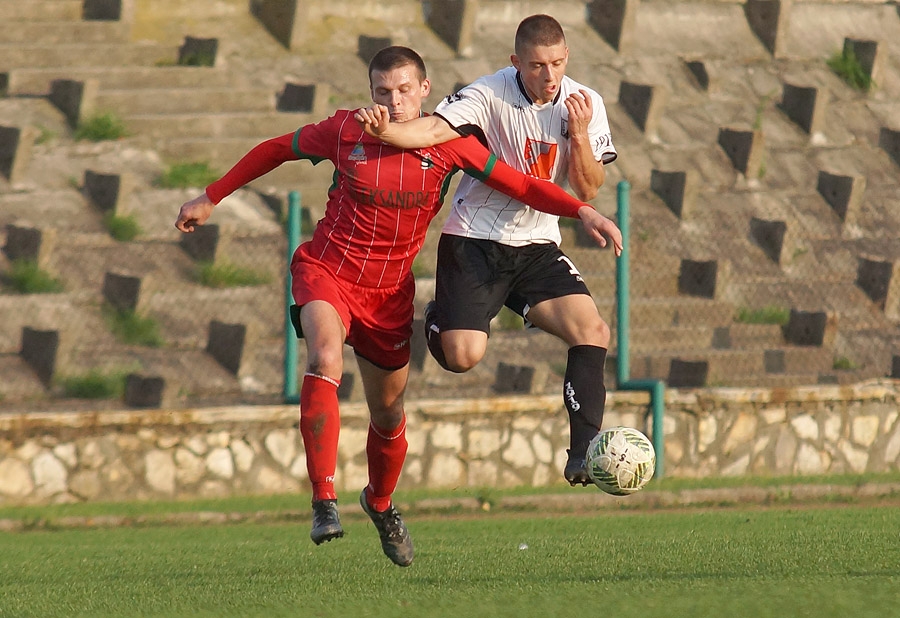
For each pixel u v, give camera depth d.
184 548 31.53
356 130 20.44
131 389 45.31
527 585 20.97
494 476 45.25
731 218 69.44
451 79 75.25
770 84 83.38
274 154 21.03
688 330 58.38
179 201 59.91
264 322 54.25
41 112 63.00
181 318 52.91
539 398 45.91
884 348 63.41
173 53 69.88
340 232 20.59
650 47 83.00
